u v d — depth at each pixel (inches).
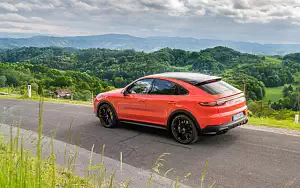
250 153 227.1
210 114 231.8
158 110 265.9
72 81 4763.8
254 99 3472.0
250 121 358.0
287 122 381.1
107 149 243.9
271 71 5738.2
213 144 251.8
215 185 171.6
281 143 252.4
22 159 107.1
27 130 313.6
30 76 5044.3
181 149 239.8
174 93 254.8
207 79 252.5
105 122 321.7
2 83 4148.6
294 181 175.6
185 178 182.2
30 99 741.9
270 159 213.3
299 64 6707.7
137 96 282.0
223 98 236.7
